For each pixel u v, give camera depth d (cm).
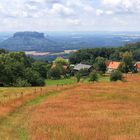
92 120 3183
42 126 2873
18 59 13350
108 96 5281
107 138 2422
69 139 2386
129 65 16388
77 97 5100
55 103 4419
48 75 15300
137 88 6456
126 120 3200
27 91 5778
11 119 3244
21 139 2456
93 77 10544
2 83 10744
